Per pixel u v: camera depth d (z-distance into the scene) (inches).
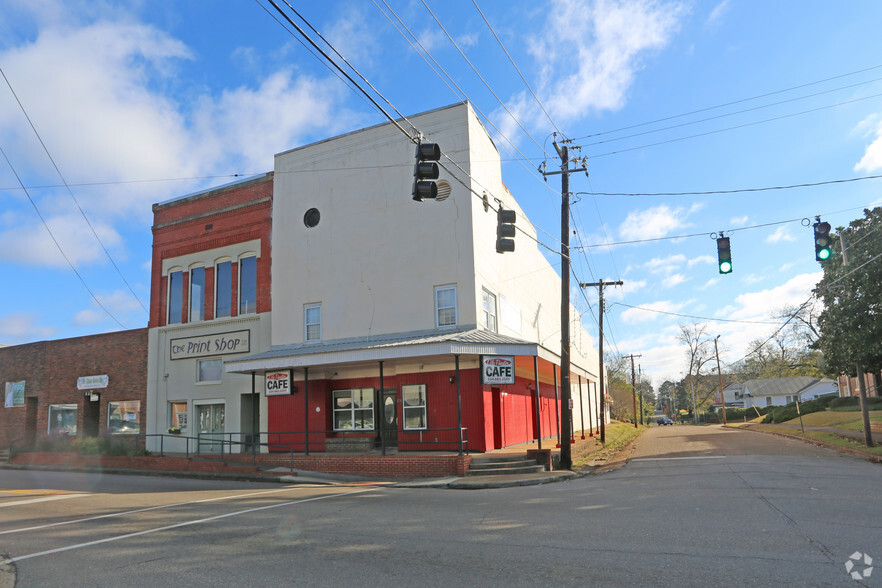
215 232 1147.9
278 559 308.3
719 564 273.7
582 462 948.6
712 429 2255.2
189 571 290.7
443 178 943.7
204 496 603.2
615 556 293.3
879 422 1316.4
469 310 900.0
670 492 530.0
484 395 864.3
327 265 1013.8
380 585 257.6
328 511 470.6
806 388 3604.8
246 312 1099.9
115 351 1221.7
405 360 876.0
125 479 831.1
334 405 975.0
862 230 973.2
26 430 1306.6
